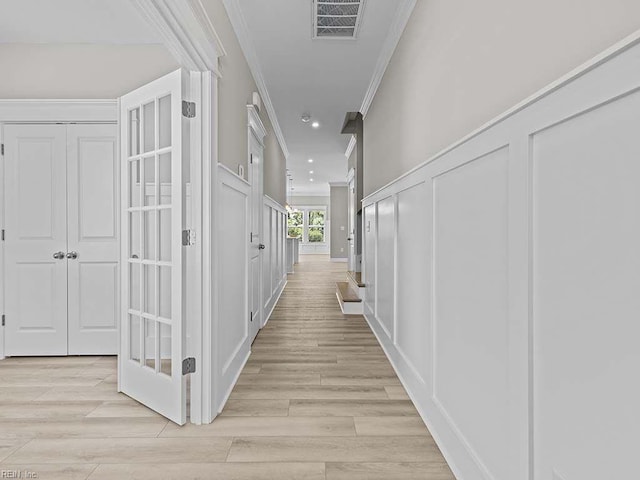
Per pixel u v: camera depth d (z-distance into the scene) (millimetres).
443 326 1769
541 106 1009
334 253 12609
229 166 2488
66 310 3088
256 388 2439
